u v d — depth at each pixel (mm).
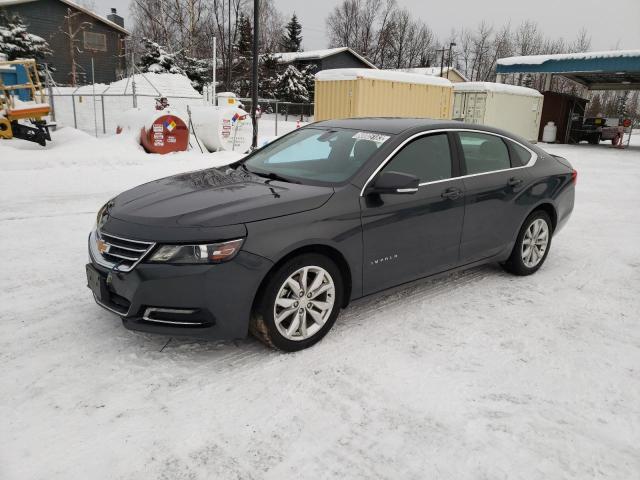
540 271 5156
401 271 3791
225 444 2447
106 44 37719
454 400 2859
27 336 3410
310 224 3188
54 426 2521
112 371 3023
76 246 5418
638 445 2539
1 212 6734
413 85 17594
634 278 5027
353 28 72125
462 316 3973
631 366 3301
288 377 3025
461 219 4109
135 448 2395
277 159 4199
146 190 3650
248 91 41469
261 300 3072
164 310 2945
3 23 27516
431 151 4020
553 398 2916
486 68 78562
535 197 4738
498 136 4637
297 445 2457
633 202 9680
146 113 13547
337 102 16797
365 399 2838
